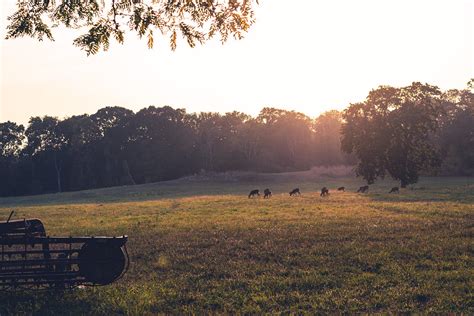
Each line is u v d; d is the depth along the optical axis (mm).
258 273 12070
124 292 10328
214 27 10383
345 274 11594
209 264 13273
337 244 15906
